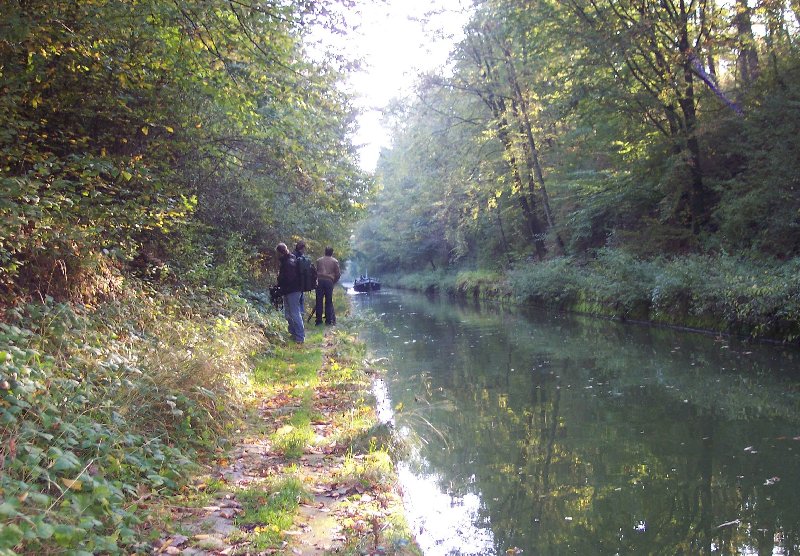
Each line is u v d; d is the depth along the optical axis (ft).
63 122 28.45
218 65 27.07
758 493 17.40
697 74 55.01
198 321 27.63
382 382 33.09
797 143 42.65
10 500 8.87
